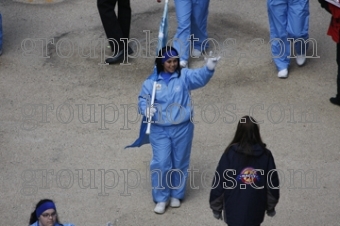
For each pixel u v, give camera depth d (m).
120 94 29.55
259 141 19.86
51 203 19.44
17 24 34.22
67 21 34.50
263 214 20.14
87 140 27.03
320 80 30.03
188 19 29.88
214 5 35.38
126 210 23.95
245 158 19.67
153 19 34.38
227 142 26.78
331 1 27.08
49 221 19.38
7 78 30.62
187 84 22.91
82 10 35.31
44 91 29.83
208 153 26.27
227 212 20.02
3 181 25.17
